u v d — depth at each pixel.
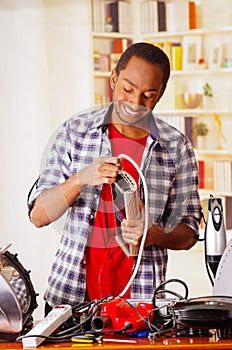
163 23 6.98
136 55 2.32
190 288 6.19
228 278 2.31
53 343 2.03
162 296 2.54
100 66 6.76
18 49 6.53
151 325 2.10
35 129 6.54
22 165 6.54
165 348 1.98
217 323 2.04
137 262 2.32
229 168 6.79
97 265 2.50
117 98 2.35
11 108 6.54
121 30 6.92
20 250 6.47
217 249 2.49
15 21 6.53
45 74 6.56
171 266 6.44
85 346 1.99
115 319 2.13
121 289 2.52
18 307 2.12
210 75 6.95
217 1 6.88
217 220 2.51
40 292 6.38
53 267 2.58
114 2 6.88
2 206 6.49
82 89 6.67
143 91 2.32
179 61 6.99
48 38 6.56
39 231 6.45
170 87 7.02
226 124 6.92
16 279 2.25
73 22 6.62
